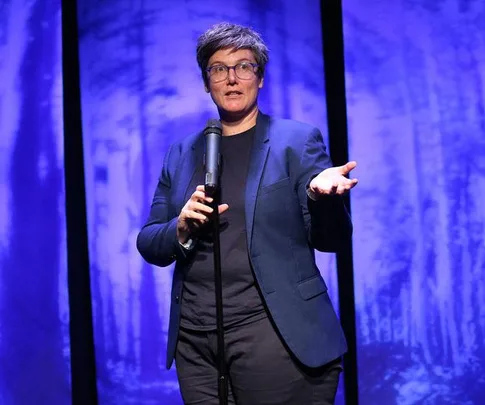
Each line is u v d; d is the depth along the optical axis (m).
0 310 5.67
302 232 3.46
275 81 5.79
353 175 5.52
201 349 3.45
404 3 5.56
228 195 3.46
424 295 5.46
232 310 3.34
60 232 5.67
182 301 3.51
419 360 5.46
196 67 5.89
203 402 3.44
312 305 3.38
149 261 3.69
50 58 5.76
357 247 5.49
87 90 5.95
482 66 5.50
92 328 5.86
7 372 5.66
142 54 5.92
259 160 3.48
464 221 5.45
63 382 5.63
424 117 5.51
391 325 5.48
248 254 3.35
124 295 5.85
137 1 5.95
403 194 5.49
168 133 5.87
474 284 5.44
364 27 5.56
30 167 5.73
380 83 5.55
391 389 5.48
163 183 3.88
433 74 5.52
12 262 5.70
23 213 5.71
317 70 5.79
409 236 5.48
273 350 3.31
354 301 5.51
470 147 5.48
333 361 3.40
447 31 5.53
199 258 3.44
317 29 5.81
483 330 5.43
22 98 5.76
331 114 5.78
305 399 3.33
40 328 5.66
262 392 3.31
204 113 5.87
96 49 5.96
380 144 5.52
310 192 3.23
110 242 5.86
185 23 5.91
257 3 5.85
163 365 5.80
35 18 5.80
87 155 5.92
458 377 5.44
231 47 3.56
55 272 5.66
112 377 5.83
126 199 5.88
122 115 5.91
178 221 3.39
